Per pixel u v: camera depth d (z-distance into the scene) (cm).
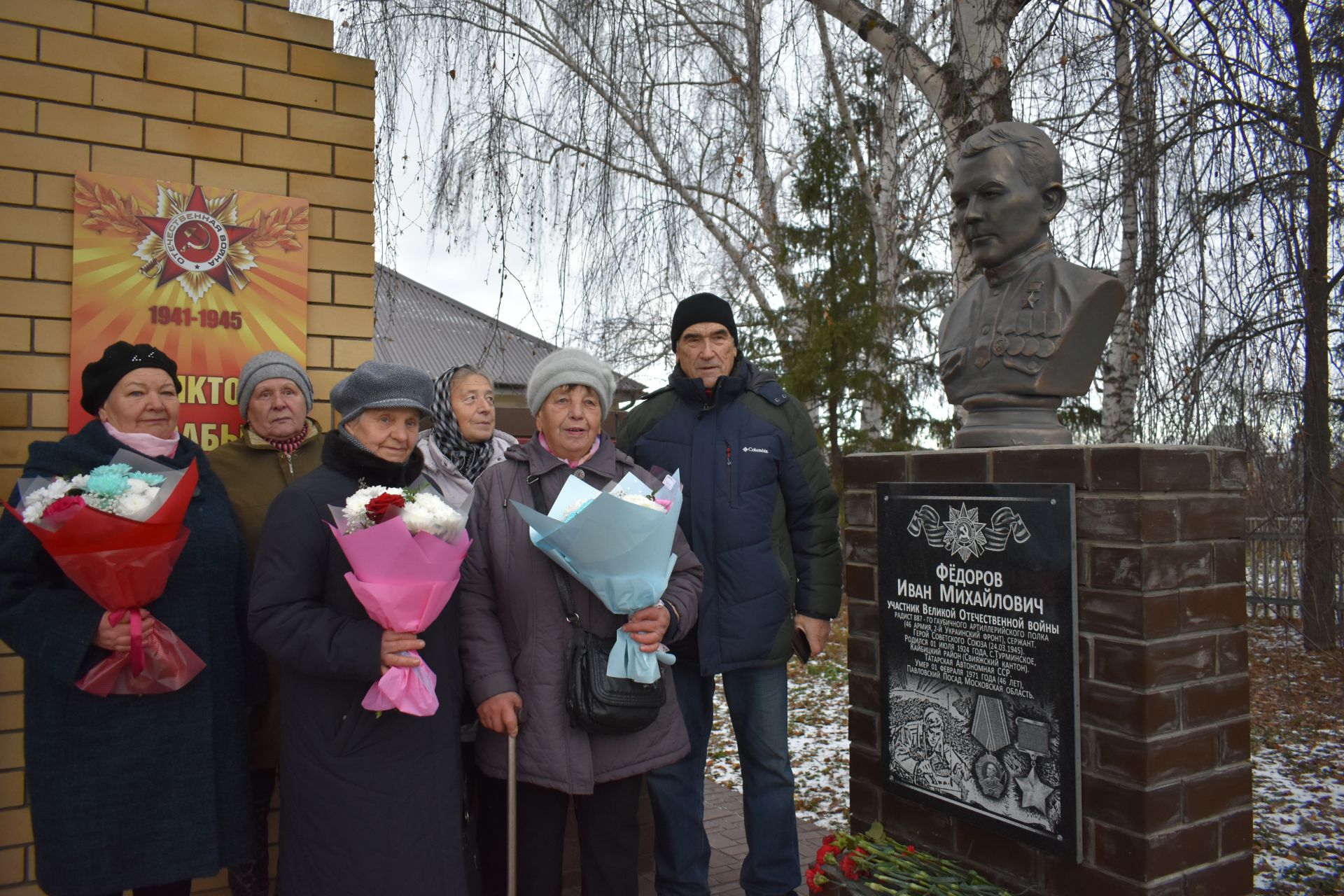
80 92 291
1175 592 219
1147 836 213
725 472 290
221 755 237
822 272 1070
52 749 214
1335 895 342
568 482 239
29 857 274
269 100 322
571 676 225
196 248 307
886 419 1104
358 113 340
